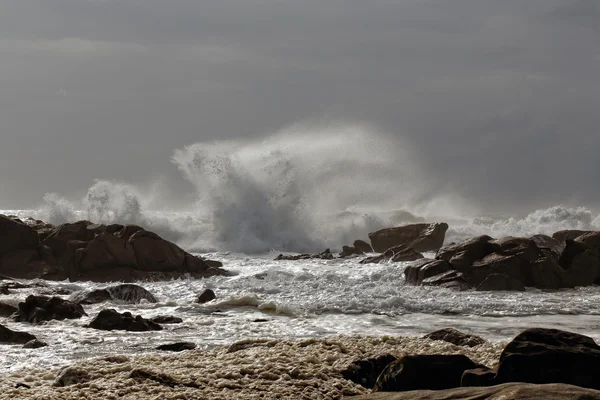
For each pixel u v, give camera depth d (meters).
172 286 33.00
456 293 30.77
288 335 21.05
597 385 11.45
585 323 23.64
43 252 36.56
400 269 36.44
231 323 23.23
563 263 35.34
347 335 19.95
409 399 9.77
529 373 11.57
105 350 18.50
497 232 61.12
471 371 11.84
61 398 12.15
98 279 35.06
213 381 13.34
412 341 18.59
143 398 12.07
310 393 12.84
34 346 18.94
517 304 27.23
